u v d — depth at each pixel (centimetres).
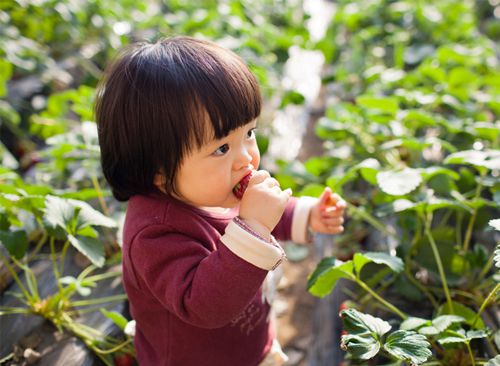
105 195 189
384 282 183
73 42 329
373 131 227
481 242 197
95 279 184
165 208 126
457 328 140
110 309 177
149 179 125
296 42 362
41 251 198
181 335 134
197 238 127
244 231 117
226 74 120
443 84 261
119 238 176
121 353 163
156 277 123
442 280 162
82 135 206
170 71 118
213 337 135
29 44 293
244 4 374
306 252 235
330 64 365
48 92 294
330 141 267
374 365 158
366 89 313
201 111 117
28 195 158
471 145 213
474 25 373
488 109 279
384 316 173
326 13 450
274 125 303
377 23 376
